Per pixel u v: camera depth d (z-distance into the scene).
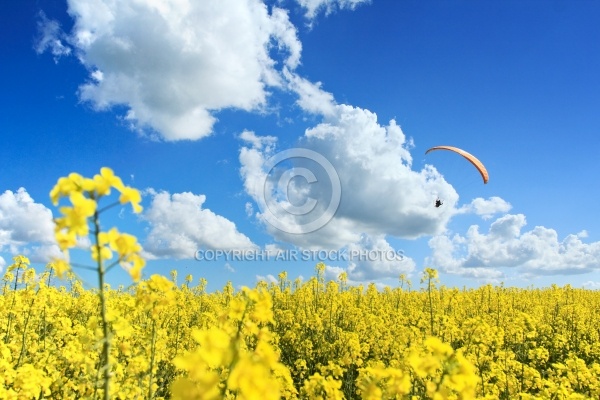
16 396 4.55
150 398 5.02
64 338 8.48
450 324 11.40
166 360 7.63
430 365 2.82
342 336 11.28
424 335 10.98
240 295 3.14
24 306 7.65
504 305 19.28
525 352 12.88
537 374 8.81
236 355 1.96
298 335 13.03
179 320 10.76
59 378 5.41
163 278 4.18
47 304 8.66
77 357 4.94
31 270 7.86
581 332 16.69
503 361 9.42
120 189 2.38
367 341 11.96
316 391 4.91
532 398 6.24
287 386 5.68
